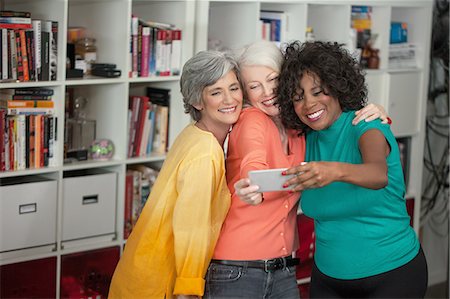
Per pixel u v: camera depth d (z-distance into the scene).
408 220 2.53
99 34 3.52
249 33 3.71
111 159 3.44
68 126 3.41
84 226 3.35
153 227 2.51
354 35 4.11
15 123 3.12
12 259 3.14
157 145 3.64
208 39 3.87
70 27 3.63
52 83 3.15
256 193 2.21
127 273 2.56
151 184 3.58
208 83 2.45
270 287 2.51
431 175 4.75
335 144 2.48
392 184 2.42
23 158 3.15
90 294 3.39
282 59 2.55
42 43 3.12
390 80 4.27
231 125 2.57
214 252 2.51
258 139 2.44
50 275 3.26
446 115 4.64
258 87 2.54
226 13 3.83
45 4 3.24
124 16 3.38
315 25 4.17
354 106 2.46
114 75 3.36
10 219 3.12
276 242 2.51
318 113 2.43
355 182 2.13
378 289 2.46
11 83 3.03
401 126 4.38
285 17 3.85
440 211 4.73
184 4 3.54
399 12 4.59
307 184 2.13
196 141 2.45
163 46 3.52
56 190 3.24
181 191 2.41
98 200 3.38
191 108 2.57
